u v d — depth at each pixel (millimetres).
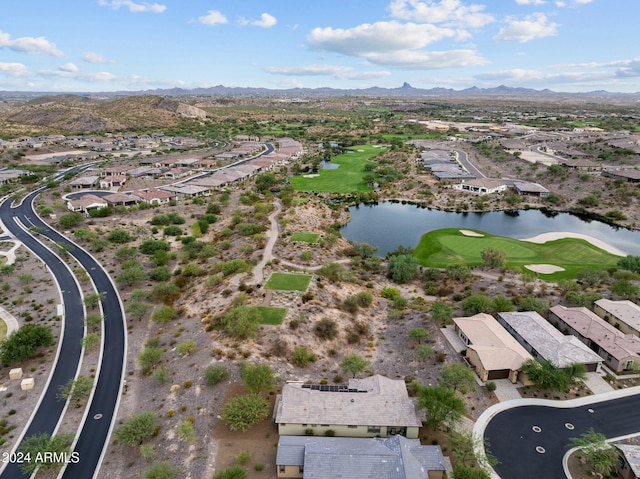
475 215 170500
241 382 65562
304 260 112125
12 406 64312
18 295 98688
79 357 76562
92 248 126500
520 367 67500
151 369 71625
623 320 82250
